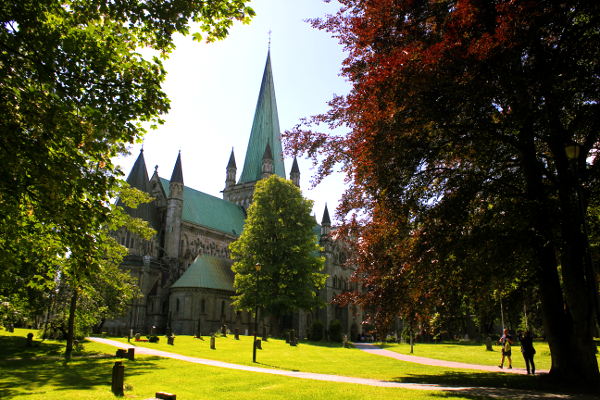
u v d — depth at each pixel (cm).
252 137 10594
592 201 2019
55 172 1238
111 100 1375
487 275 1741
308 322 8094
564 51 1593
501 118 1750
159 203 7838
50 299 3328
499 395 1507
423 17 1842
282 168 10469
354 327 9138
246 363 2869
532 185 1864
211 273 6912
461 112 1756
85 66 1333
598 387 1648
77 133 1309
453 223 1816
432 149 1864
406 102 1658
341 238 2231
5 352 3127
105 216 1466
